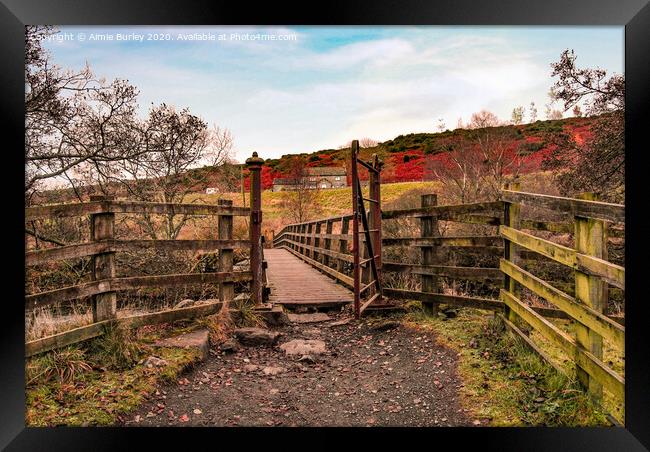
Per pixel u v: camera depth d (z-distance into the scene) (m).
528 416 3.13
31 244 7.13
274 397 3.73
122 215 8.39
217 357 4.54
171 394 3.65
